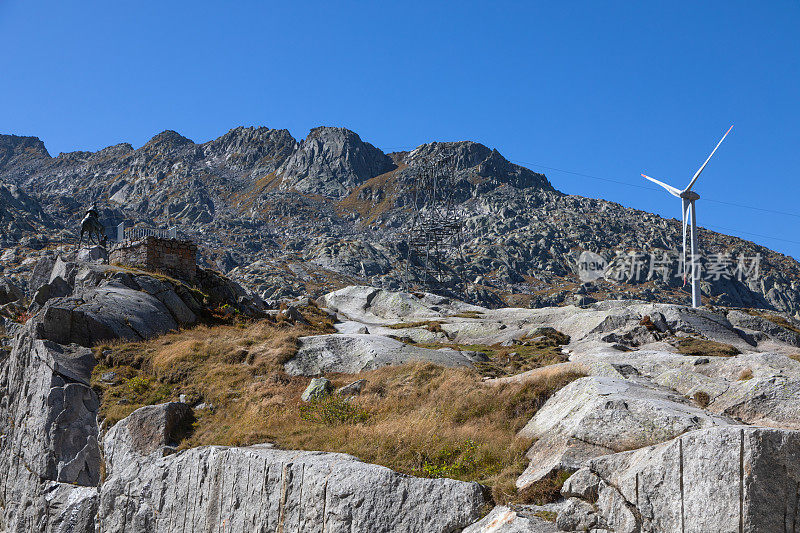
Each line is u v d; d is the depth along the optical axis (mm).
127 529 27266
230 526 23625
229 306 55000
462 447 23750
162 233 63031
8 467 35969
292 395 33531
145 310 45594
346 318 78812
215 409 32969
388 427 26234
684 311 60188
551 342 55562
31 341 38812
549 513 17578
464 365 39625
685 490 15078
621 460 17062
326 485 21312
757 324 64688
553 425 22734
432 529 18844
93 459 31891
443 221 173500
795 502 13891
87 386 35031
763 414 21938
